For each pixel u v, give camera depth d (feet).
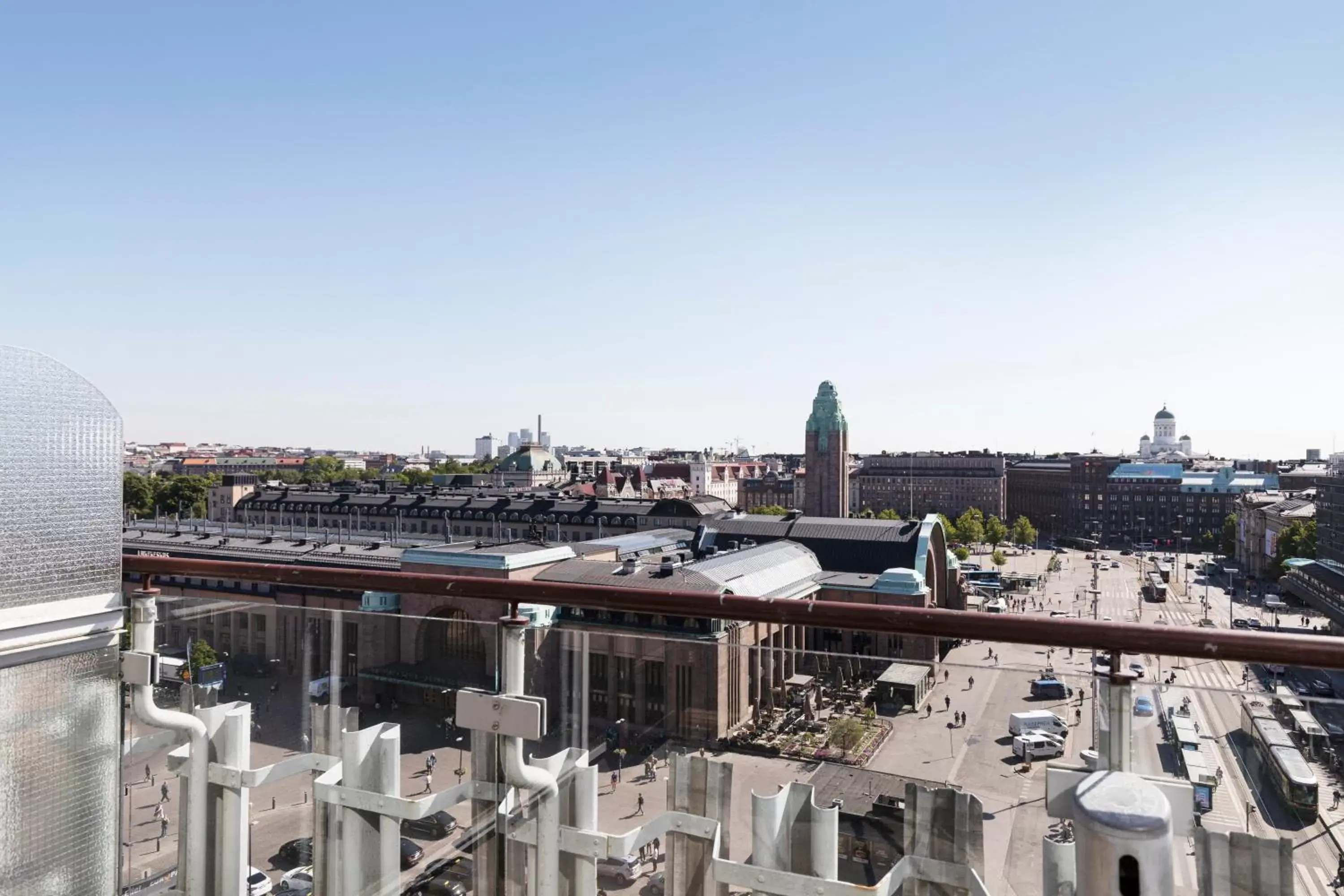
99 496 15.47
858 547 242.58
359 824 14.87
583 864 13.52
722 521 265.13
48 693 14.75
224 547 226.58
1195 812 10.42
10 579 14.06
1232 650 10.42
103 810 15.57
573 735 13.69
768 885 12.42
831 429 411.13
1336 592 286.66
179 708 16.12
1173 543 619.26
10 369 14.02
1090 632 11.02
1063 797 11.03
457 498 414.21
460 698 14.25
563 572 171.83
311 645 15.35
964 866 11.39
